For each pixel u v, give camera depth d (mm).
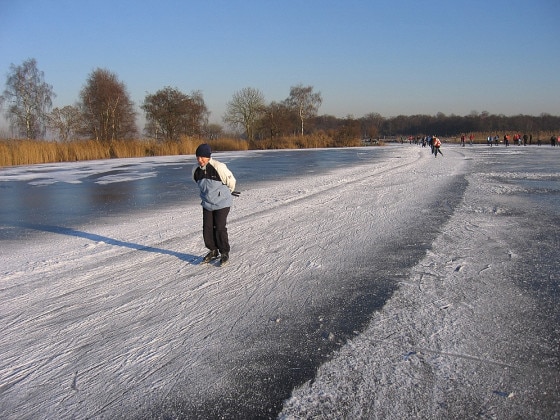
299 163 26719
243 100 72062
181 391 3111
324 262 6008
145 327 4145
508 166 21734
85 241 7609
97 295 4996
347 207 10195
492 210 9492
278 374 3287
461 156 31766
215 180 5887
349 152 43469
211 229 5984
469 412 2777
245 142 60375
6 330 4164
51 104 54906
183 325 4168
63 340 3926
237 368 3389
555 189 12844
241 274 5605
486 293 4699
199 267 5941
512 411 2775
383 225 8180
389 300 4586
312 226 8250
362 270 5613
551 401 2865
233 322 4211
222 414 2854
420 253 6254
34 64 53656
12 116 53469
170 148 45188
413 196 11719
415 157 31531
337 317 4242
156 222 9109
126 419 2832
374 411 2818
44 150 33500
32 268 6059
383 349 3580
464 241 6855
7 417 2875
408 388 3041
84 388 3178
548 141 66312
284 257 6293
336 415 2797
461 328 3898
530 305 4375
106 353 3670
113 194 13914
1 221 9789
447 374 3189
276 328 4055
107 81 53469
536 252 6188
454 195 11789
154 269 5902
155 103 62469
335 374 3250
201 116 66938
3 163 29656
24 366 3502
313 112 85188
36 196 13820
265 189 13852
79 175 21062
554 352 3465
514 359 3371
